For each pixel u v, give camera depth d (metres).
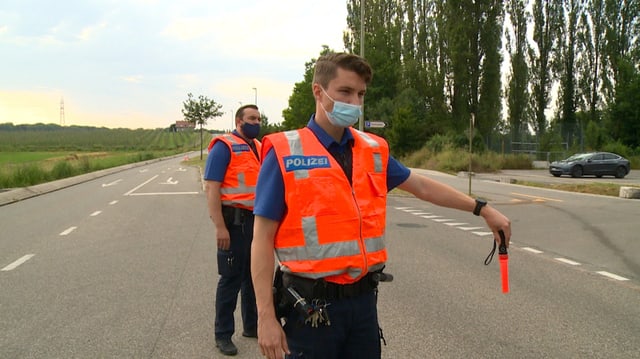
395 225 10.53
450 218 11.61
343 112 2.01
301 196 1.96
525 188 19.62
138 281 6.02
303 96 57.34
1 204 14.81
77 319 4.70
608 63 44.28
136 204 14.37
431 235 9.29
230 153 4.02
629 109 38.16
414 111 43.66
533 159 36.03
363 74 2.07
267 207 1.96
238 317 4.91
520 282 5.98
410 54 47.94
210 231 9.64
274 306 2.08
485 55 40.97
